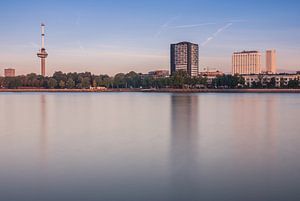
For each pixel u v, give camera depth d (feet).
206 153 102.27
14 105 341.62
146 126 169.48
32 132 149.07
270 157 96.63
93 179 74.49
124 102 393.50
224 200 61.93
